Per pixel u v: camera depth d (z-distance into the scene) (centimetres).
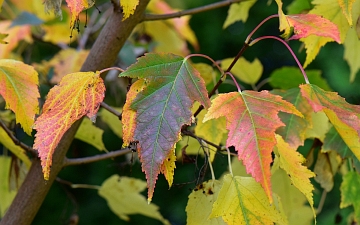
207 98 45
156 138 44
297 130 57
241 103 44
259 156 43
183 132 51
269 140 43
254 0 66
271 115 44
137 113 44
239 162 62
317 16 48
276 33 158
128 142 44
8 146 61
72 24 45
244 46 48
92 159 60
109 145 144
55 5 47
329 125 60
